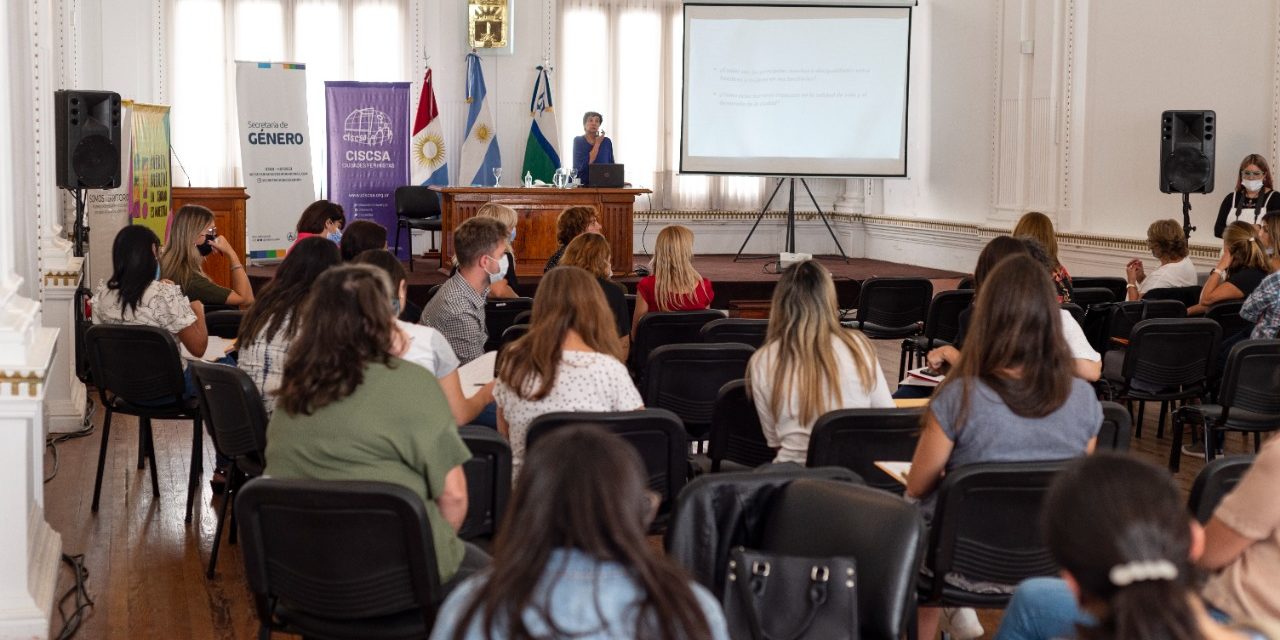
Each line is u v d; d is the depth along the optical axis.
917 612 2.92
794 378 3.51
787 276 3.58
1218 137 9.12
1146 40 9.86
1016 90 11.42
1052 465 2.71
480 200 9.98
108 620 4.00
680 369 4.56
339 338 2.66
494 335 6.29
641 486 1.53
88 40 11.40
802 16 12.68
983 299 2.85
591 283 3.50
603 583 1.50
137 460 6.07
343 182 12.12
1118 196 10.24
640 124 13.59
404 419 2.64
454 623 1.56
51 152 7.17
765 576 2.21
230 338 6.06
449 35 12.90
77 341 6.96
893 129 12.75
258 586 2.62
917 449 2.93
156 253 5.40
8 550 3.54
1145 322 5.55
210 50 12.17
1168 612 1.38
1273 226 5.75
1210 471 2.79
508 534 1.53
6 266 3.79
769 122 12.82
